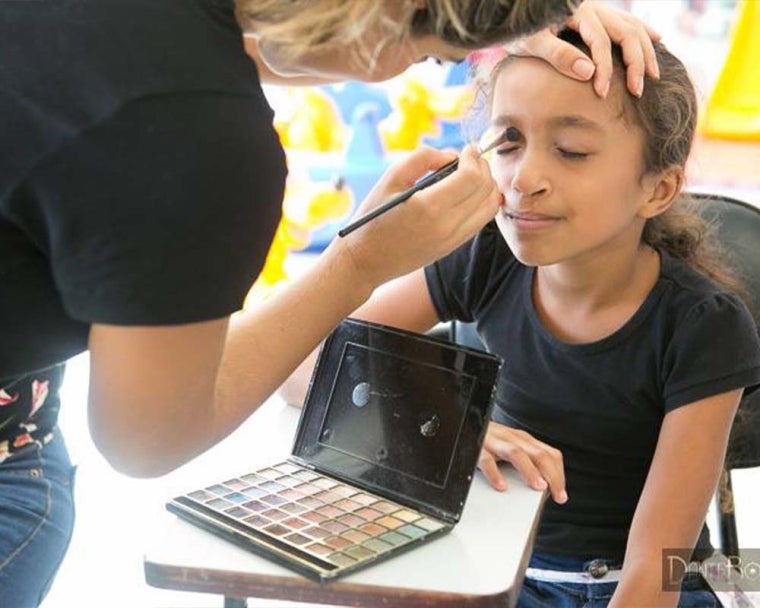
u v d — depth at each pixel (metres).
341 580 0.80
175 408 0.82
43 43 0.75
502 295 1.24
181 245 0.74
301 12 0.77
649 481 1.10
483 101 1.18
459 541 0.87
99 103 0.73
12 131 0.74
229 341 0.92
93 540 1.93
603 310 1.15
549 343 1.18
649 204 1.13
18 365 0.85
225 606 0.90
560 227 1.08
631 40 1.08
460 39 0.80
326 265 0.95
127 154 0.73
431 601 0.79
